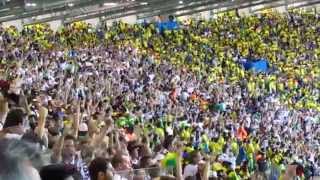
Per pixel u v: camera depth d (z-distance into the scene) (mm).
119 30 85125
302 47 93250
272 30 96938
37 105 20125
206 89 59438
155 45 81438
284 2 103812
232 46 89312
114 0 74688
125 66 56438
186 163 17203
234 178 23266
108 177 8023
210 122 41594
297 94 72000
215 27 94000
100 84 37594
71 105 22797
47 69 42375
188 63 75062
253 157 36500
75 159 12312
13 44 59594
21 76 34375
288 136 54312
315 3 105188
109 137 15859
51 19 80125
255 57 84562
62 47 64250
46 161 4852
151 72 57969
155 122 34031
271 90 70188
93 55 59812
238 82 68125
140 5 82188
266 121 56500
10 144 4688
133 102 38812
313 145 55156
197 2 88375
